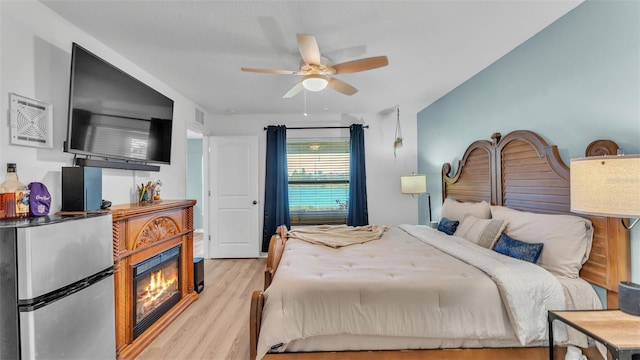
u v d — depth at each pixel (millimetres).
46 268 1312
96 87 2031
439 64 2842
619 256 1699
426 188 4410
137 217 2141
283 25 2070
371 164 4762
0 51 1579
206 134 4570
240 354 2043
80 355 1496
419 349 1726
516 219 2311
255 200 4613
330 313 1664
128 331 2021
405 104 4246
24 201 1487
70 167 1787
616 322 1394
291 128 4719
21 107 1663
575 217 1925
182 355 2035
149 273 2307
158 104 2770
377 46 2420
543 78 2232
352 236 2965
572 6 1934
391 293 1689
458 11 1944
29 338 1231
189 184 6793
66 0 1762
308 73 2355
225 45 2357
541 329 1644
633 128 1630
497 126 2795
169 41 2287
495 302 1688
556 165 2105
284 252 2461
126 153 2355
